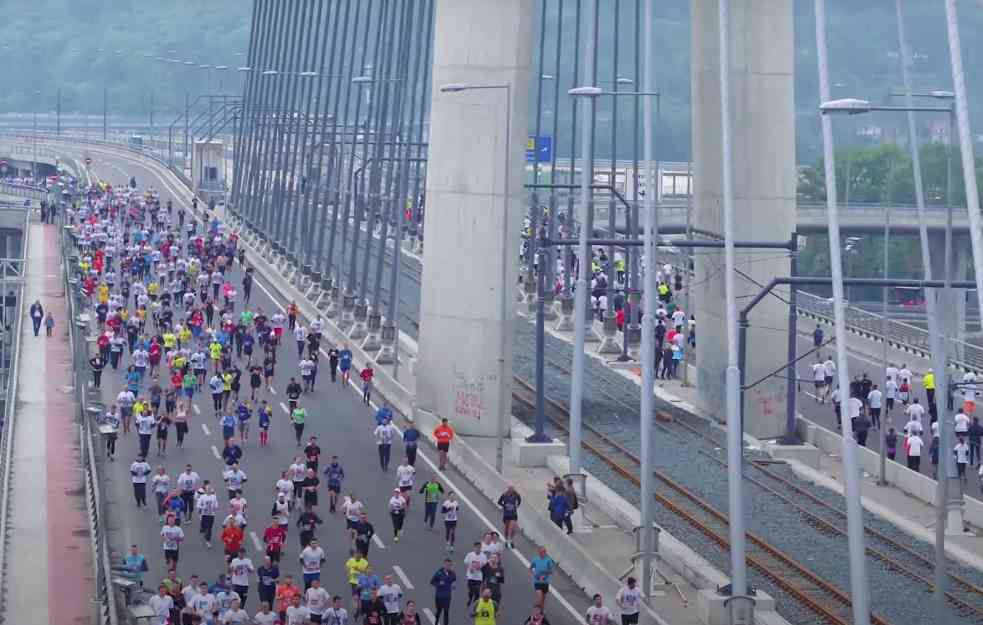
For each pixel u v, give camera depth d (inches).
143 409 3646.7
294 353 5191.9
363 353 5017.2
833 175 2311.8
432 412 4215.1
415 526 3208.7
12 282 6555.1
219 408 4183.1
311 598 2427.4
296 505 3253.0
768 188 4202.8
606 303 5846.5
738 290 4239.7
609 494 3417.8
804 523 3307.1
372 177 5654.5
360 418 4269.2
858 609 2236.7
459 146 4148.6
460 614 2647.6
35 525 3157.0
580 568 2847.0
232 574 2618.1
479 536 3157.0
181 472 3560.5
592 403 4589.1
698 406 4510.3
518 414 4448.8
